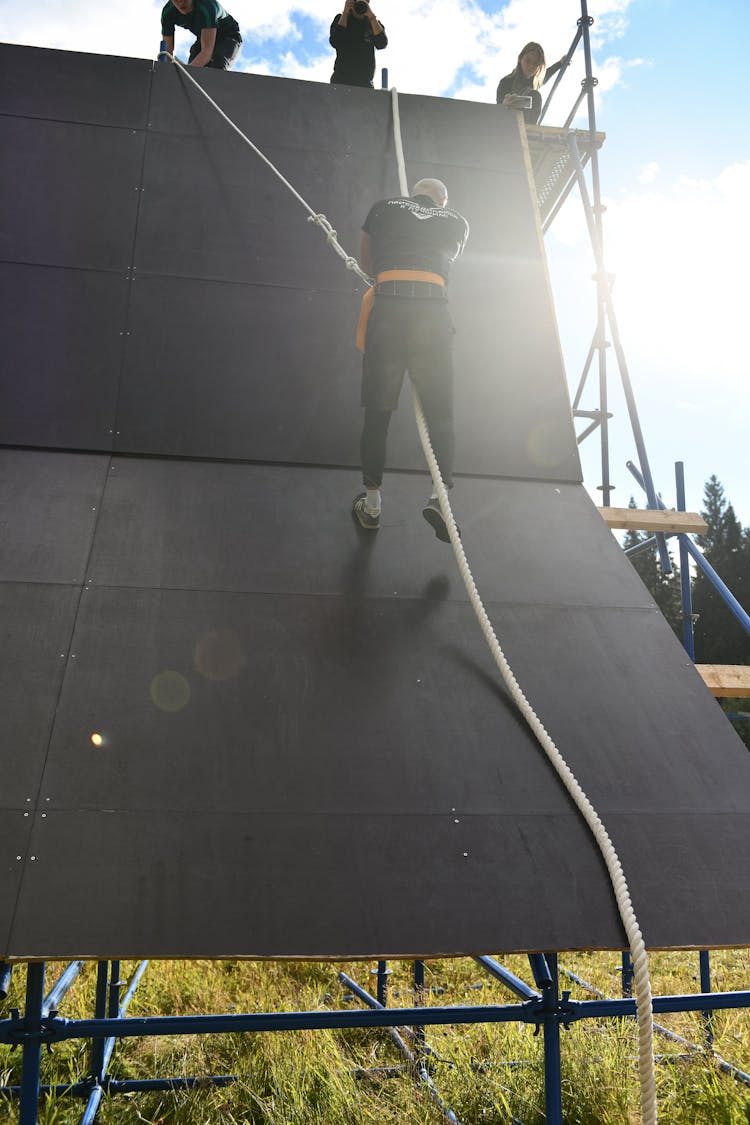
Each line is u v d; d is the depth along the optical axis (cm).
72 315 362
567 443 374
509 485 355
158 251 387
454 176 443
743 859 224
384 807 225
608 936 201
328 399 361
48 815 211
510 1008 204
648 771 246
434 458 303
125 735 233
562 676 273
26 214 384
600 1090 290
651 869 219
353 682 258
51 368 347
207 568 289
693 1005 213
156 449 335
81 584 274
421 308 306
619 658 283
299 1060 304
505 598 299
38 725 231
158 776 224
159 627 265
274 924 195
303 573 294
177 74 442
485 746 246
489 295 411
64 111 417
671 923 206
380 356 303
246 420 349
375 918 199
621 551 330
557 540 330
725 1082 297
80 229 385
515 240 429
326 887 205
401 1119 275
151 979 415
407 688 260
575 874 214
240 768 229
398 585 296
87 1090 298
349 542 311
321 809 222
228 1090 300
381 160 439
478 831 222
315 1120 273
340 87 462
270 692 251
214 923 194
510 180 450
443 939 197
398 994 414
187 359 360
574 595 305
